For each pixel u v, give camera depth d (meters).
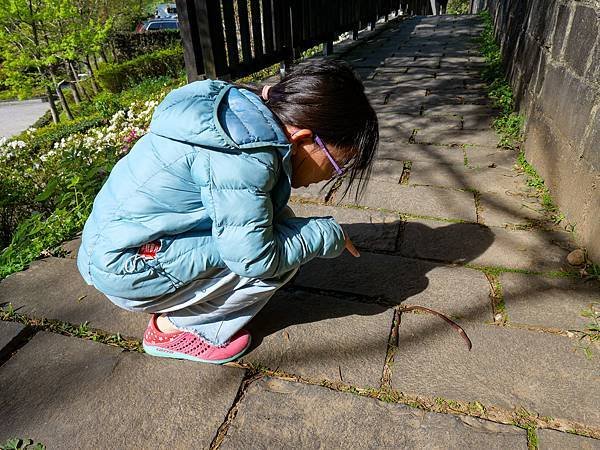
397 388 1.41
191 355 1.49
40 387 1.44
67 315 1.73
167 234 1.30
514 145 3.14
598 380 1.42
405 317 1.67
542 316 1.66
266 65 4.70
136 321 1.69
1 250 2.60
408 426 1.29
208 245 1.34
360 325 1.64
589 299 1.74
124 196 1.28
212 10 3.77
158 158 1.25
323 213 2.37
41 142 8.14
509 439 1.25
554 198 2.39
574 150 2.17
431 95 4.41
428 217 2.31
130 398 1.39
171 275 1.33
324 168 1.32
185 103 1.22
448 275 1.88
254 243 1.24
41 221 2.60
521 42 3.83
